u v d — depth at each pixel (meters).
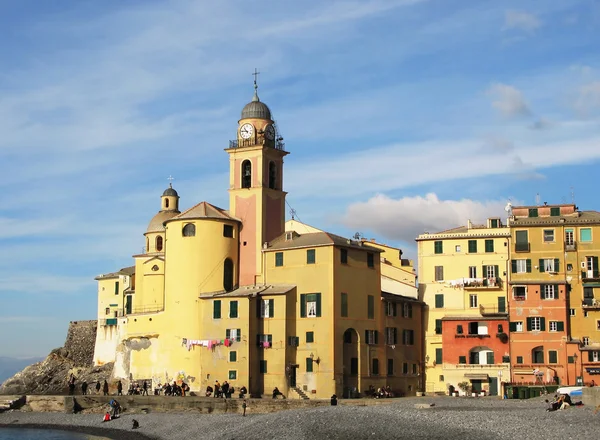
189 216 127.94
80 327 177.25
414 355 132.50
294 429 83.44
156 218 160.25
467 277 131.62
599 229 126.00
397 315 129.50
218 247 127.44
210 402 110.69
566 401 91.38
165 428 102.31
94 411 120.19
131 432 103.88
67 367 172.38
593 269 125.50
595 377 121.62
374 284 125.44
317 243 119.69
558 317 124.25
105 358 165.62
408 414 86.94
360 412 89.25
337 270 118.69
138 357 131.38
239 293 121.06
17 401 124.56
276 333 118.19
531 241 127.56
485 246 131.25
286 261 122.62
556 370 122.88
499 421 80.44
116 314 165.50
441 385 132.00
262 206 130.00
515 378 124.25
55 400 122.88
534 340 124.50
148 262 149.88
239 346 118.62
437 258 133.75
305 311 119.25
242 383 117.69
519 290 126.31
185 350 125.25
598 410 82.38
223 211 132.88
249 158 132.12
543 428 75.56
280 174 135.38
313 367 117.12
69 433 107.56
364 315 122.44
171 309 127.75
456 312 131.50
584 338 124.44
